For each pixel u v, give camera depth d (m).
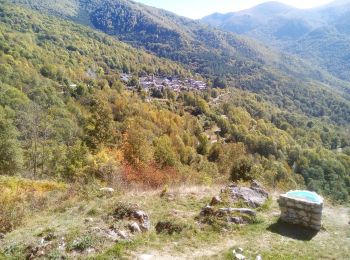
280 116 142.62
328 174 66.69
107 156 27.70
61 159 32.06
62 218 11.25
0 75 85.62
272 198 13.54
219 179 22.05
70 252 8.13
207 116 118.38
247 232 10.10
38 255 8.02
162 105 118.69
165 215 11.24
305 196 11.00
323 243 9.59
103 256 7.92
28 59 120.88
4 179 20.06
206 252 8.70
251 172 21.17
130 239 8.93
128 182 19.02
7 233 10.09
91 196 13.90
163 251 8.60
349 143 120.94
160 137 62.38
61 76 118.69
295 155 83.94
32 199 13.71
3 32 135.88
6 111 54.59
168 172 25.05
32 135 42.53
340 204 14.23
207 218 10.72
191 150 62.47
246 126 108.81
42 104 75.06
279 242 9.48
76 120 68.88
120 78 161.00
